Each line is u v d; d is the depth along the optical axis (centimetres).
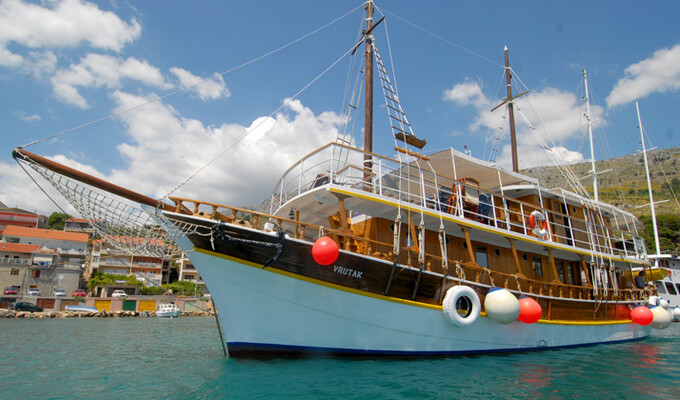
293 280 920
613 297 1591
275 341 945
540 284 1416
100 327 2622
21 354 1258
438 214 1103
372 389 744
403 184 1412
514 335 1180
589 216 1708
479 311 1056
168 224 907
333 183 997
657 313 1719
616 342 1580
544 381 858
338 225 1195
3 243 4722
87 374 902
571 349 1343
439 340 1046
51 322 3156
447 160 1334
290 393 712
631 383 865
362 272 959
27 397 708
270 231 917
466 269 1247
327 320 952
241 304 926
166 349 1378
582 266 1520
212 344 1554
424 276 1035
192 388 755
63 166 834
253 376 823
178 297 4625
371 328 977
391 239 1165
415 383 794
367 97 1530
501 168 1388
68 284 4725
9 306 3816
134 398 695
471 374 889
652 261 3531
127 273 5184
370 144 1469
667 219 6253
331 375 834
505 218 1394
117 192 880
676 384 861
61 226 7181
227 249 899
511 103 2308
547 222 1385
